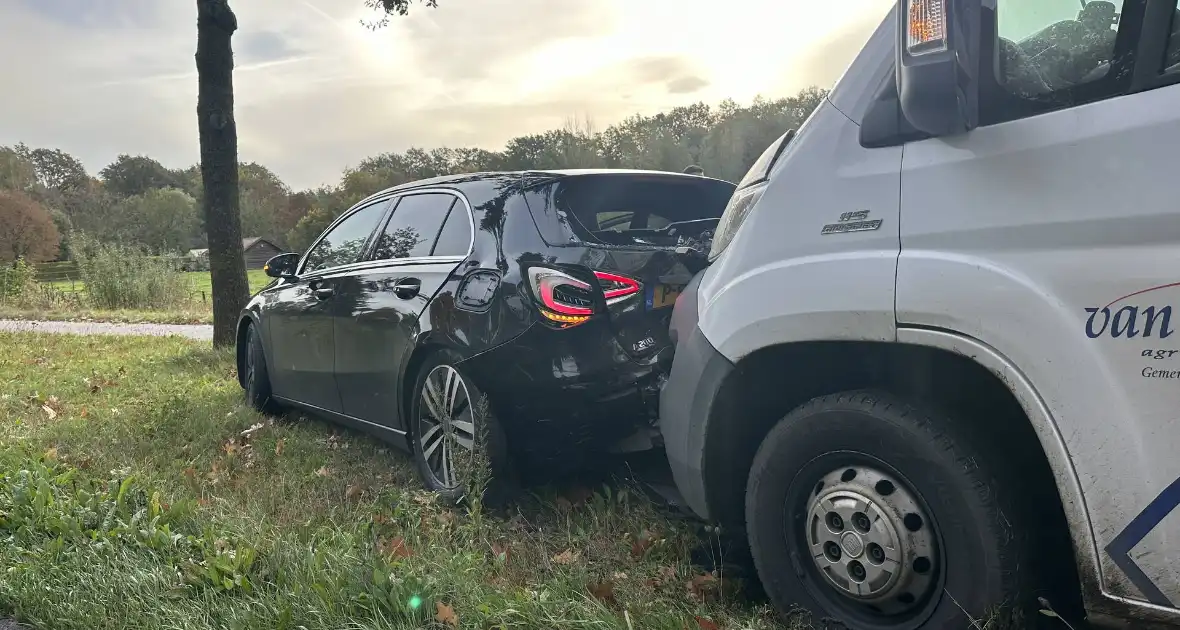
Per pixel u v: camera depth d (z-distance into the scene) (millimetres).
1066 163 1870
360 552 2953
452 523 3418
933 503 2133
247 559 2893
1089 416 1811
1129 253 1765
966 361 2068
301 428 5375
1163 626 1788
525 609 2527
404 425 4098
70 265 21344
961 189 2035
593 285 3447
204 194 9578
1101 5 1948
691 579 2854
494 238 3680
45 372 8398
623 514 3443
